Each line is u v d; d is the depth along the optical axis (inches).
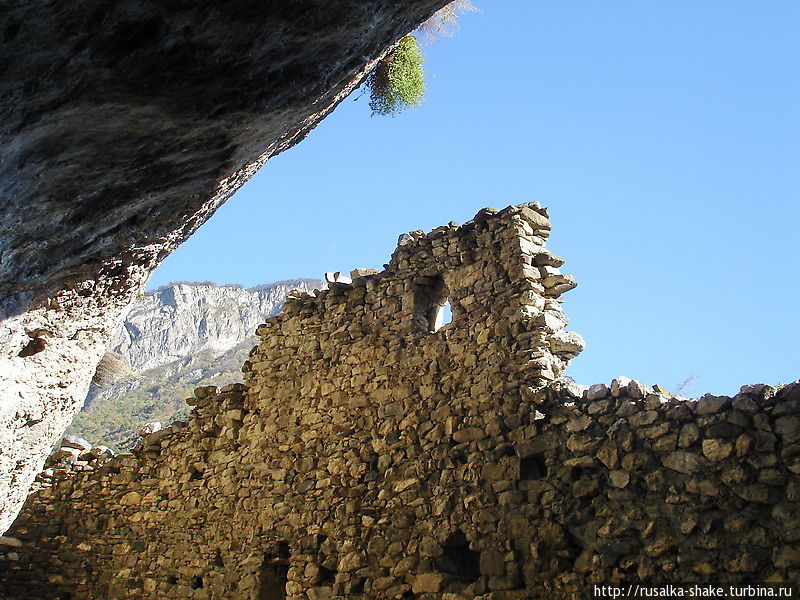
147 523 526.0
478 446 384.8
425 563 379.6
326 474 443.8
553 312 406.6
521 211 418.3
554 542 339.0
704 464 308.3
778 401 299.0
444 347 422.6
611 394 350.9
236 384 518.9
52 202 187.0
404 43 378.6
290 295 509.0
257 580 450.3
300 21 167.8
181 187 211.6
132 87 161.8
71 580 541.0
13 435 276.5
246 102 184.5
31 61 141.7
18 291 221.8
